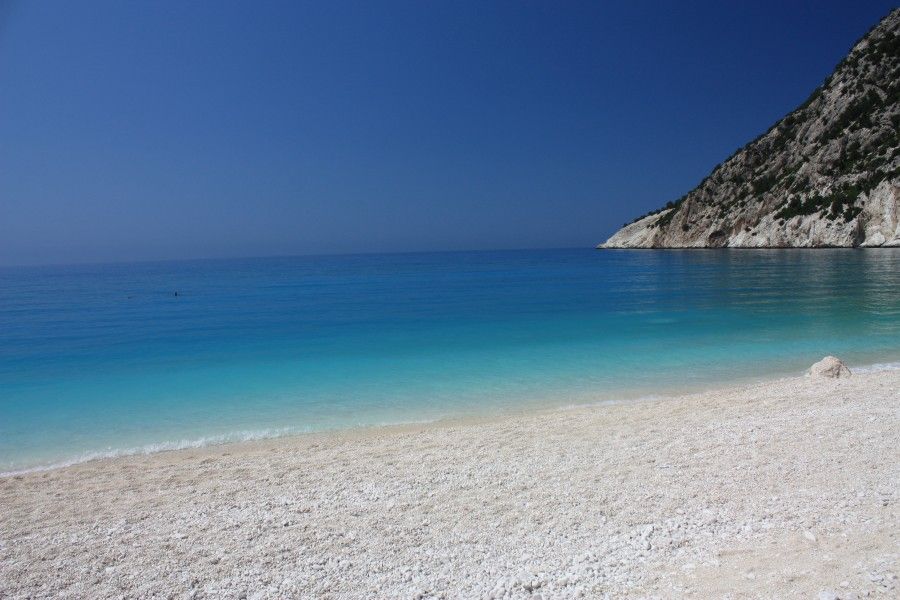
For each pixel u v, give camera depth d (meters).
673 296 36.34
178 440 10.58
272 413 12.26
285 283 62.69
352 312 31.81
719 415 10.66
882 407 10.31
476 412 12.03
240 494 7.68
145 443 10.46
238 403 13.09
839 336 19.80
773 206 109.44
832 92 114.25
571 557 5.37
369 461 8.89
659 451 8.66
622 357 17.36
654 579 4.76
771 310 27.30
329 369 16.56
